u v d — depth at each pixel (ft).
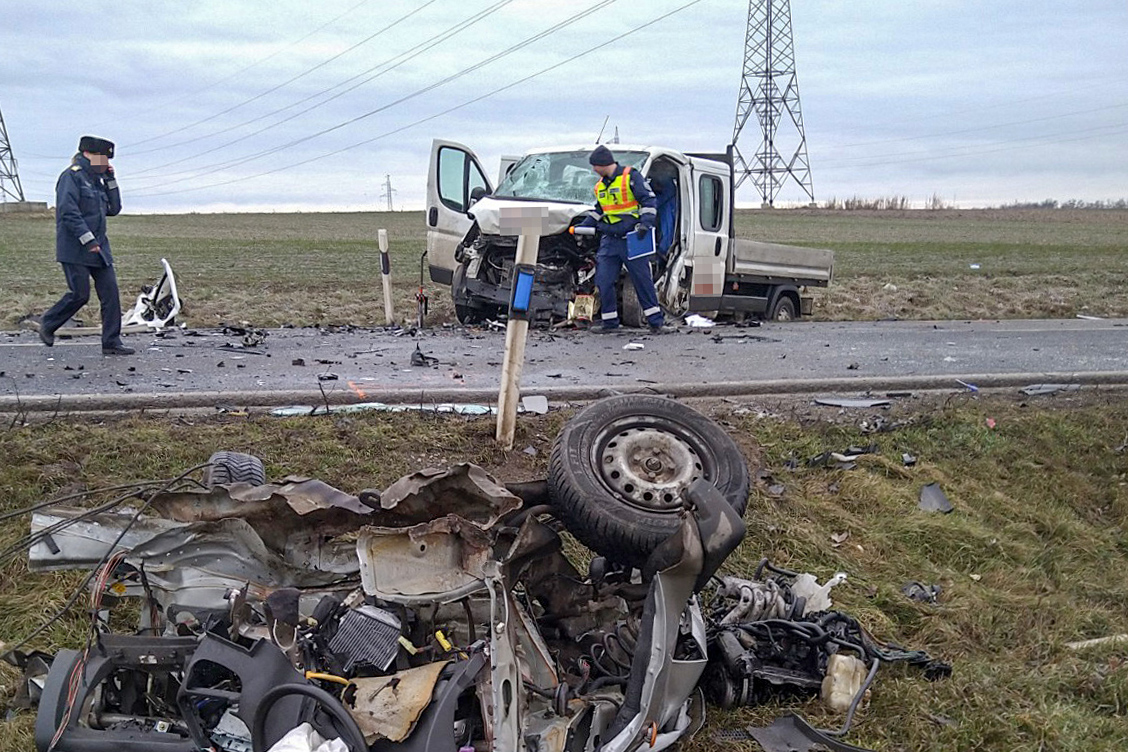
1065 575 20.92
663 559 11.86
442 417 22.65
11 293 59.00
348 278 78.84
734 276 45.47
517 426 22.62
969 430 25.04
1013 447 24.79
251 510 12.51
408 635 11.81
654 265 41.65
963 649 17.88
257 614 11.82
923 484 23.04
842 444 23.97
